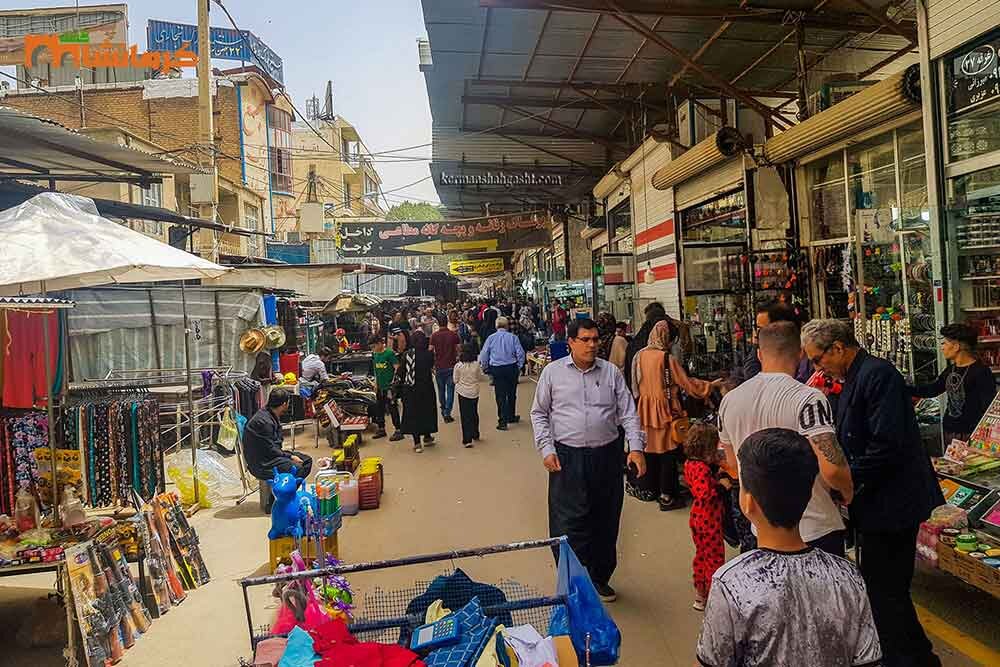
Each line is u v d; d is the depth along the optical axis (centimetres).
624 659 382
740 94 990
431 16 955
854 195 859
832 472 283
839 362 344
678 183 1222
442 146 1688
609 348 953
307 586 354
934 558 405
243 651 419
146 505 508
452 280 4147
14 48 2462
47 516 482
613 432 462
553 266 2969
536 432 459
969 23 571
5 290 564
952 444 502
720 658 185
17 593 535
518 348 1134
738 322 974
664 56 1102
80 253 519
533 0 833
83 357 1062
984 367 512
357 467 795
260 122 2705
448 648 284
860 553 339
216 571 559
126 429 576
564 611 310
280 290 1327
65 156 845
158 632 449
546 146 1689
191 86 2430
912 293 705
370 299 2039
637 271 1558
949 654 365
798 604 180
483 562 532
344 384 1130
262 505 725
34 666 411
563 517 457
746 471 192
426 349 993
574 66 1150
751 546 430
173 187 1877
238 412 1012
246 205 2388
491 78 1216
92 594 413
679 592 470
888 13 896
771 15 891
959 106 595
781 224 970
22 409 552
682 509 650
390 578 508
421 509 695
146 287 1107
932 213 620
